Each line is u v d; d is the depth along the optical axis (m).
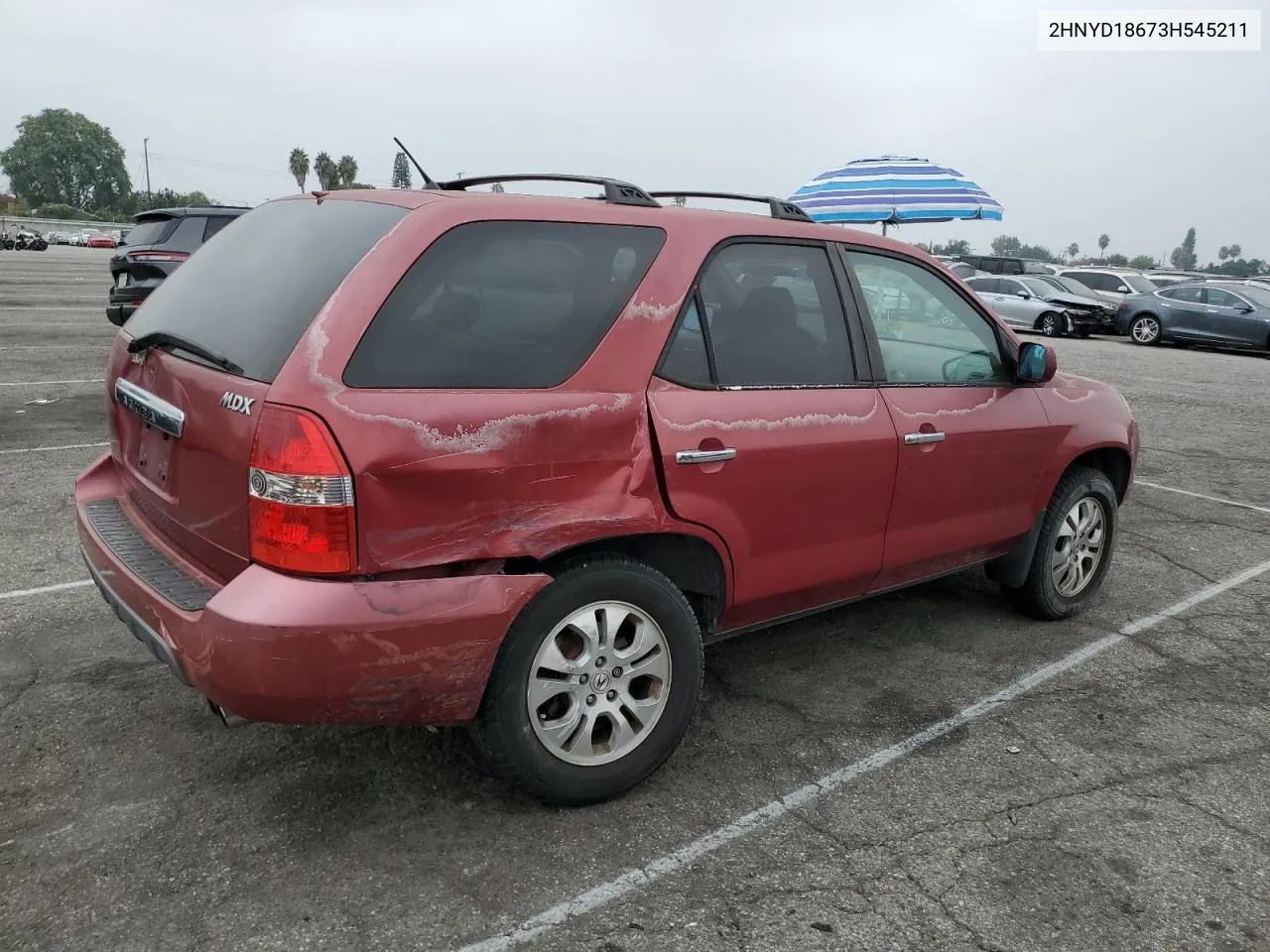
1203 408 11.39
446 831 2.75
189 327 2.88
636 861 2.66
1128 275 25.00
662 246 3.00
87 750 3.10
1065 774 3.19
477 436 2.51
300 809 2.83
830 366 3.40
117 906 2.40
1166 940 2.43
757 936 2.38
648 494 2.84
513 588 2.57
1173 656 4.17
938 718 3.55
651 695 2.95
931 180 15.61
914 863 2.70
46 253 50.16
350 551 2.37
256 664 2.30
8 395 9.09
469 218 2.68
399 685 2.44
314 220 2.94
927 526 3.73
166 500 2.86
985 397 3.91
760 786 3.05
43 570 4.62
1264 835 2.88
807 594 3.45
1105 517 4.59
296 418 2.32
